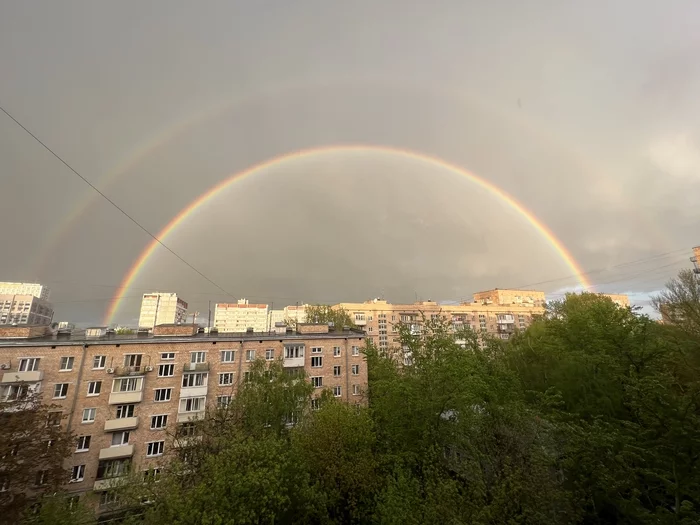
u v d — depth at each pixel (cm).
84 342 4184
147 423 4281
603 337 3309
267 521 2202
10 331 4191
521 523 1574
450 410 3031
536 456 1844
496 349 4544
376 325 11212
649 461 1906
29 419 3109
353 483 2689
